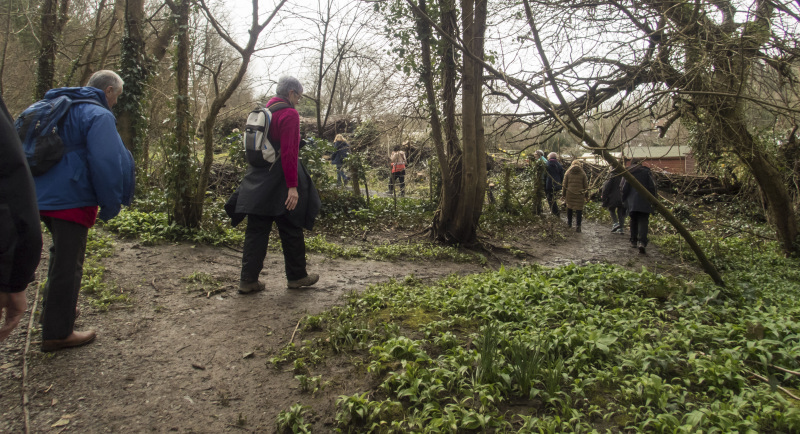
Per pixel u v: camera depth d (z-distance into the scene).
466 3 8.10
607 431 2.41
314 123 17.11
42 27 10.66
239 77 5.89
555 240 11.04
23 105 17.59
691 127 7.75
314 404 2.76
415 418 2.48
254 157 4.39
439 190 12.75
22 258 1.45
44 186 2.92
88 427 2.47
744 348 3.37
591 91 6.83
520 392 2.77
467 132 8.76
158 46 12.30
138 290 4.39
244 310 4.20
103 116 3.01
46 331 3.07
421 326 3.81
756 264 8.77
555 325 3.88
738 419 2.48
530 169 14.06
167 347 3.39
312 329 3.80
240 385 2.97
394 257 7.84
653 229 12.51
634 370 3.09
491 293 4.84
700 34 5.57
